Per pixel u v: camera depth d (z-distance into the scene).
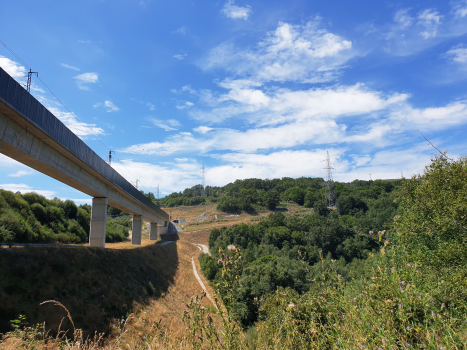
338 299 6.13
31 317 14.20
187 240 88.06
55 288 17.72
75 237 40.75
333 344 4.52
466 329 4.00
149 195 182.25
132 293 24.50
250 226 79.25
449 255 8.84
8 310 13.73
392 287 4.73
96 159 29.59
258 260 43.94
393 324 4.05
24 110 17.73
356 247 64.12
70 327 15.36
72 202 49.84
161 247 54.88
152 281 31.59
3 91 15.70
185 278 40.78
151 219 63.75
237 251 4.79
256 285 25.89
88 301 18.80
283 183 188.75
